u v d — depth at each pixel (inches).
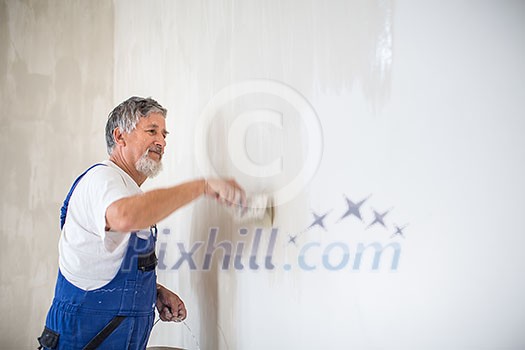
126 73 82.7
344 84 45.5
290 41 50.5
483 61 37.8
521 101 36.4
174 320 63.6
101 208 49.8
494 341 37.5
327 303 47.1
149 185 74.9
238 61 56.8
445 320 39.4
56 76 86.5
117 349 55.0
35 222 85.0
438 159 39.6
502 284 37.2
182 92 67.2
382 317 42.9
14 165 83.6
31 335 84.7
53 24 86.6
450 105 39.1
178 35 68.2
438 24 39.6
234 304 58.0
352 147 44.9
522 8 36.4
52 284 85.6
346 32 45.3
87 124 87.2
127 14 82.4
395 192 42.0
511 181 36.8
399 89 41.6
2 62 83.5
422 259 40.5
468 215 38.4
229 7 58.3
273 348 52.7
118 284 54.9
